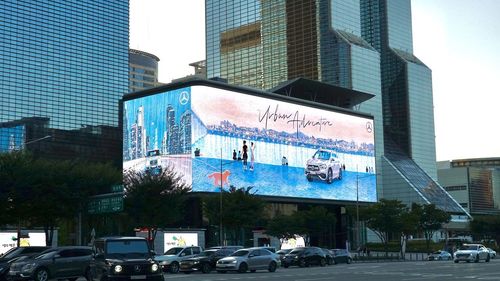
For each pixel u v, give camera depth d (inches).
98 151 7106.3
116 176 2247.8
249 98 3833.7
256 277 1298.0
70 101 6993.1
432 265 1883.6
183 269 1660.9
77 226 2281.0
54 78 6914.4
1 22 6589.6
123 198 2053.4
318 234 4202.8
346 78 6496.1
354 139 4534.9
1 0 6619.1
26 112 6614.2
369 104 6747.1
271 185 3853.3
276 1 7106.3
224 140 3651.6
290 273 1483.8
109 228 2559.1
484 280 1087.0
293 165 4020.7
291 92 4653.1
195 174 3506.4
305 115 4178.2
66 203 2036.2
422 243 4707.2
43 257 1167.0
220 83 3693.4
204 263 1659.7
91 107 7160.4
